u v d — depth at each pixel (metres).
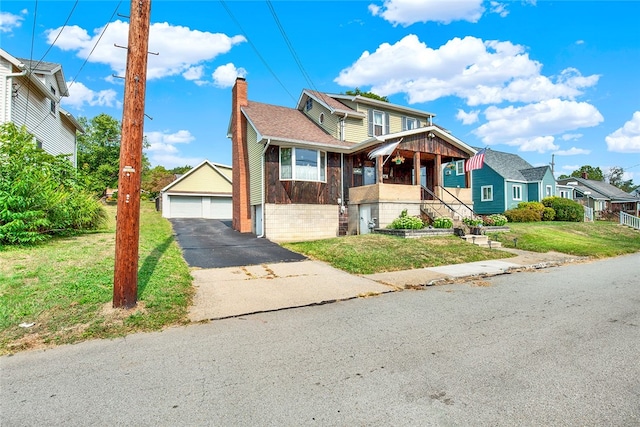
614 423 2.46
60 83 17.33
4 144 9.45
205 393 2.90
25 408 2.67
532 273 8.84
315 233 15.42
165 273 6.98
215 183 28.94
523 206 26.81
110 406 2.71
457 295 6.44
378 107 19.97
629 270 9.35
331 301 5.97
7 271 6.20
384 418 2.53
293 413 2.60
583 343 4.00
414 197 15.47
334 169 16.36
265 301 5.87
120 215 4.92
